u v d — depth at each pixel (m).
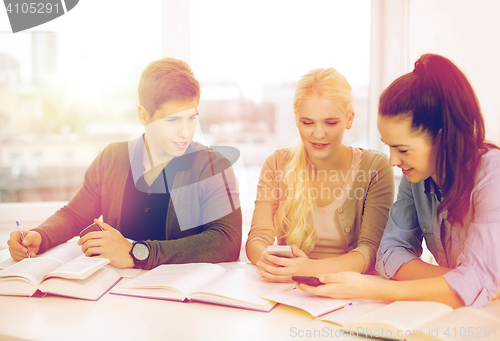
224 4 1.86
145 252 1.07
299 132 1.25
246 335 0.69
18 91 1.86
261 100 1.89
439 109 0.81
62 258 1.09
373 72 1.83
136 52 1.89
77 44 1.88
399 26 1.75
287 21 1.87
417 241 1.05
